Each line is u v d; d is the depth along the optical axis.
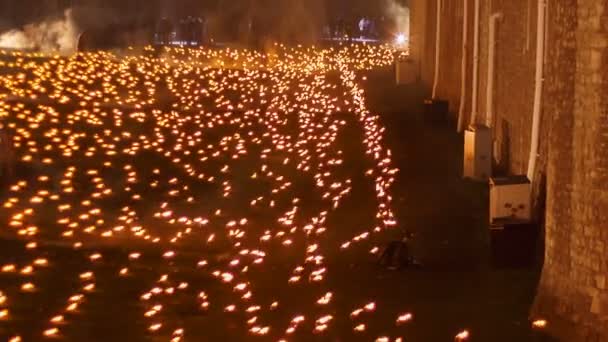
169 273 18.28
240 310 16.38
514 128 24.09
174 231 21.17
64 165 27.36
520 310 16.41
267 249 19.91
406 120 35.28
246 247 20.02
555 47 15.37
